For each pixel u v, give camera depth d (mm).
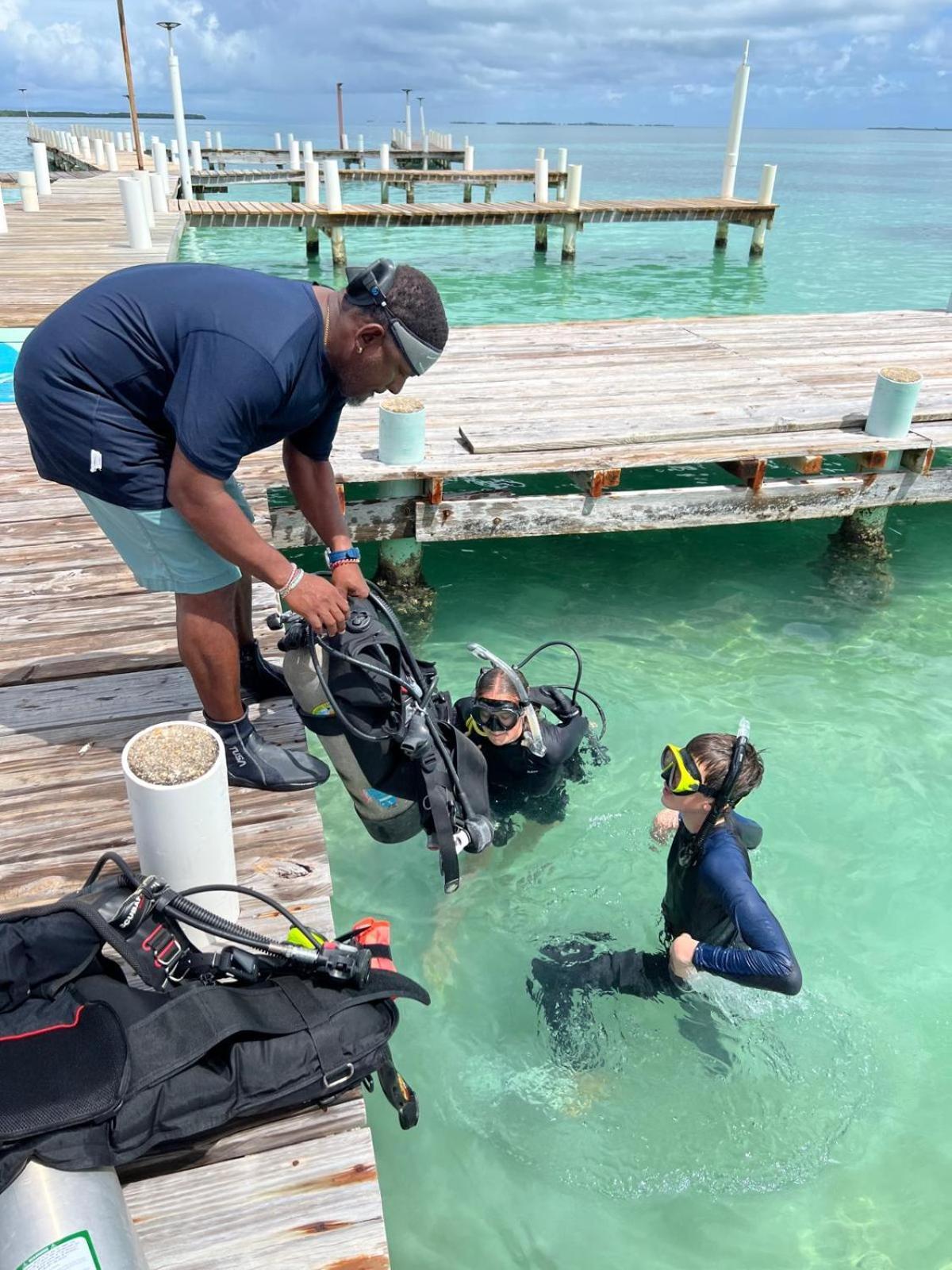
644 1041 3107
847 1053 3145
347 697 2766
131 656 3797
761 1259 2592
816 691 5336
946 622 6176
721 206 19141
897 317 10102
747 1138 2877
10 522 5070
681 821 3123
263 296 2217
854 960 3553
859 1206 2721
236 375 2141
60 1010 1808
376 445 6070
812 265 19156
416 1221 2684
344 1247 1868
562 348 8539
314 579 2438
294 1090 1962
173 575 2520
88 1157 1688
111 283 2299
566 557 6984
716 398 7094
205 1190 1948
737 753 2822
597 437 6121
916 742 4891
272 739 3273
